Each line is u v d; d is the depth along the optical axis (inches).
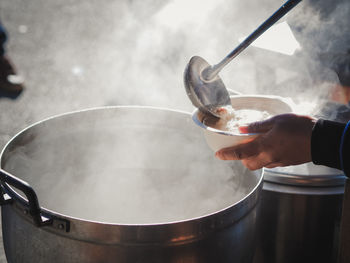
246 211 34.6
